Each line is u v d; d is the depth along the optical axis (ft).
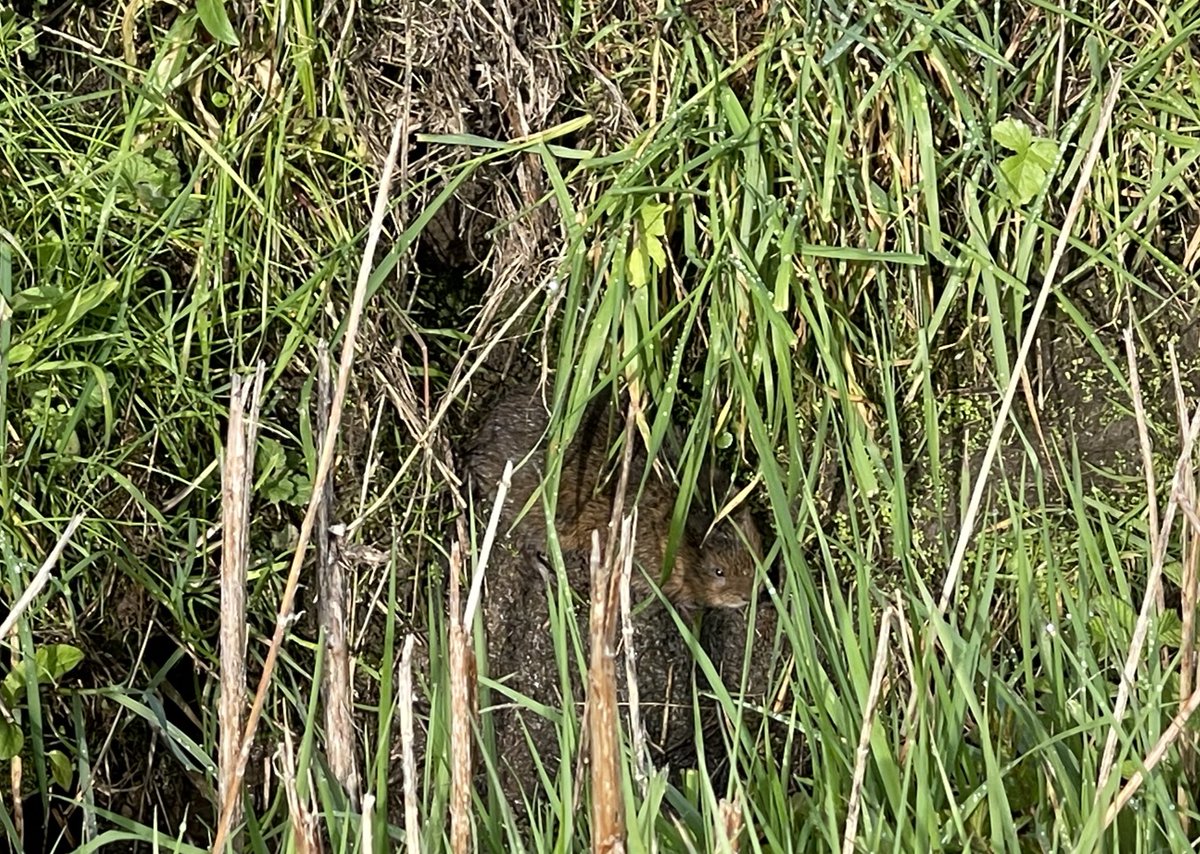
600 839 5.61
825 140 9.90
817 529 8.79
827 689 7.99
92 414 9.26
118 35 9.46
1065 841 6.98
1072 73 10.24
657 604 11.14
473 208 10.16
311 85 9.43
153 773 9.84
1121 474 10.89
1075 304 10.73
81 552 9.19
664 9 9.74
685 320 10.24
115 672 9.50
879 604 10.18
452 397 9.73
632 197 9.62
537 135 9.53
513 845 6.88
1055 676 8.30
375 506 9.68
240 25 9.32
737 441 10.66
